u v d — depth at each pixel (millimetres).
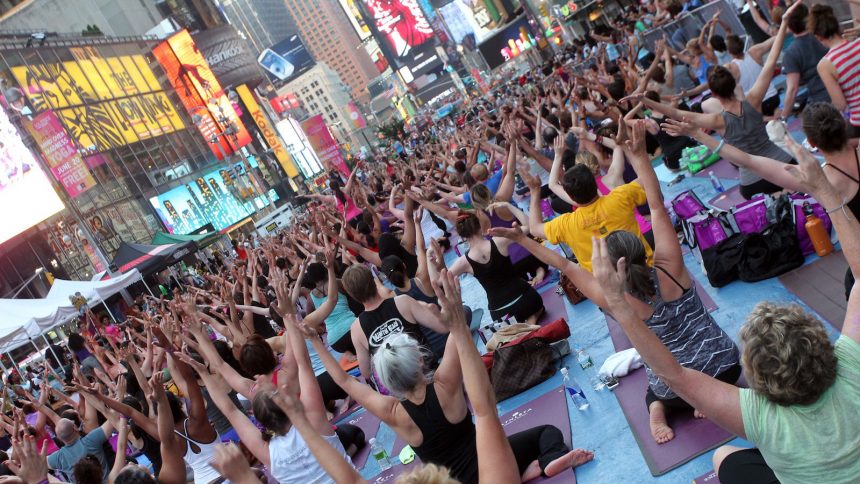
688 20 15172
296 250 14422
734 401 2432
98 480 4949
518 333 6523
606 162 8789
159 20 86812
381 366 3834
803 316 2307
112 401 6039
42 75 47875
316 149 56969
